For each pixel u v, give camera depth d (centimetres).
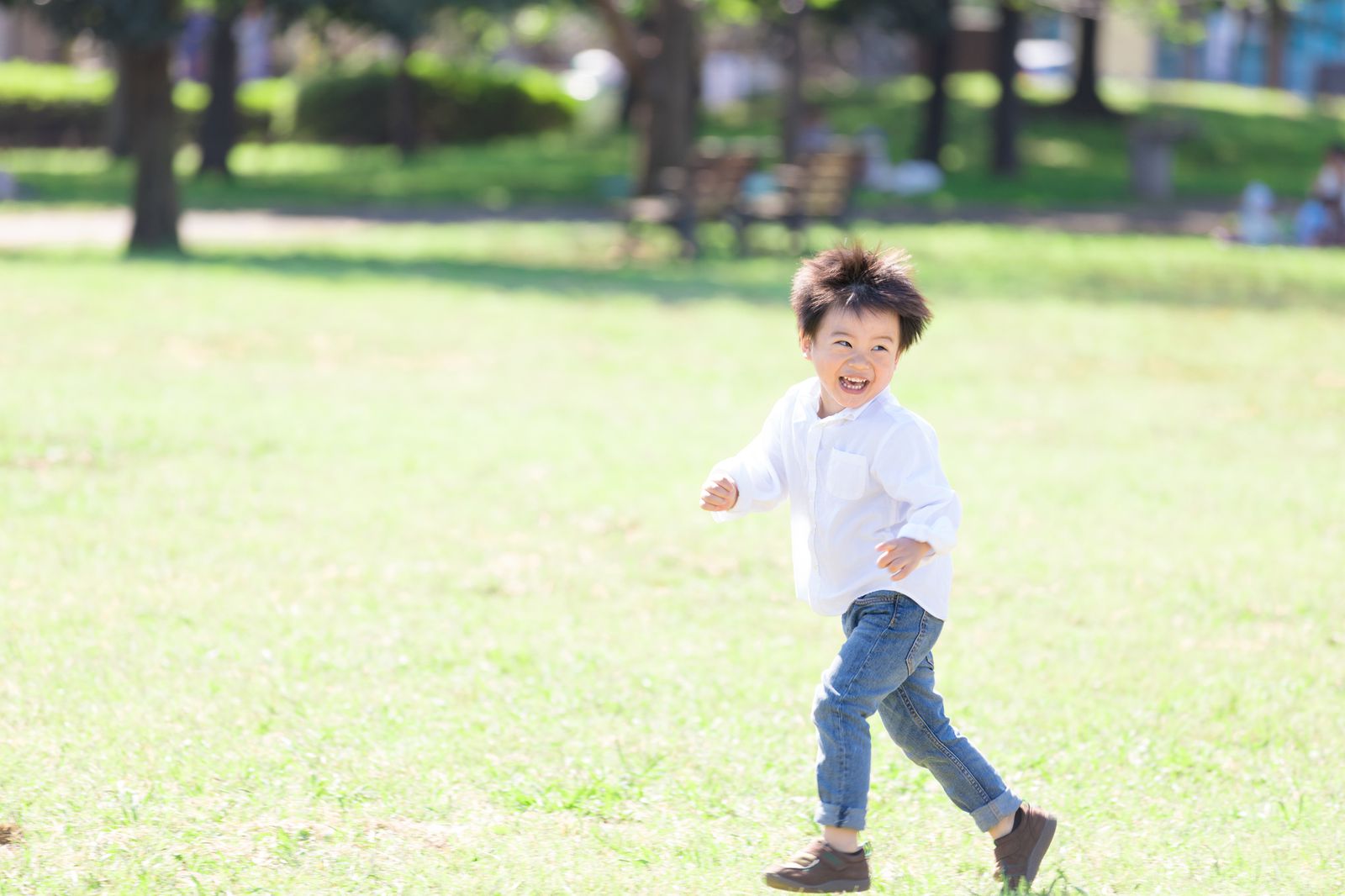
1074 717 973
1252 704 1008
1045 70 9988
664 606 1202
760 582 1277
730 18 6550
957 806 756
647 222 4116
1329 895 734
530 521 1432
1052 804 842
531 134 7944
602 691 994
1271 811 837
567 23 9150
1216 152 6738
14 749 866
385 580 1238
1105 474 1666
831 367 711
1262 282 3334
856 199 5297
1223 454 1784
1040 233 4388
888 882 746
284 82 8581
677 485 1585
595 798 831
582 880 734
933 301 2952
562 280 3136
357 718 933
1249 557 1366
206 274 2975
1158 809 838
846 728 705
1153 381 2222
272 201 5256
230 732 904
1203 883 745
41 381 1947
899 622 712
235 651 1045
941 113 6212
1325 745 942
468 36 7125
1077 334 2609
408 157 6988
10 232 4078
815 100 7588
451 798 824
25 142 7538
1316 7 9694
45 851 745
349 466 1603
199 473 1546
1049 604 1225
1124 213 5134
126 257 3319
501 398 1997
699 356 2330
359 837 774
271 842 763
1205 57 10038
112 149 6862
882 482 707
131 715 921
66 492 1457
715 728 937
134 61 3516
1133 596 1252
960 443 1806
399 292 2848
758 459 760
